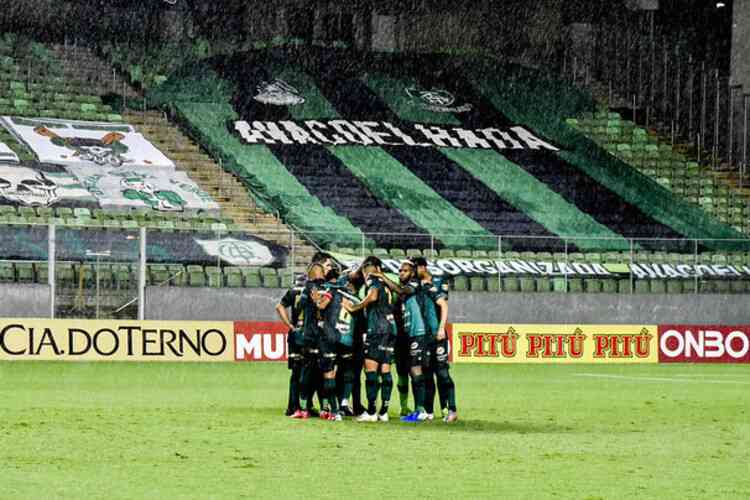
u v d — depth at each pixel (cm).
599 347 12938
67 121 17238
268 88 19400
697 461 4453
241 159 17425
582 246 15538
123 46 19388
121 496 3478
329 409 6206
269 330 12031
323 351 6016
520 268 14975
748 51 18462
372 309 6044
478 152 18775
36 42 18788
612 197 17925
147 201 15650
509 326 12762
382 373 6019
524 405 7344
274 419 6028
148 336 11531
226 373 10238
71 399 7250
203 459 4347
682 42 19950
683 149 19338
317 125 18775
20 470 3991
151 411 6444
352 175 17575
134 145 17062
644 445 4991
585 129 19688
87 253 12875
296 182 17112
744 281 15475
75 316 12775
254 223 15800
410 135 18962
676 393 8506
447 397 6066
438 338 6053
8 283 12619
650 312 14762
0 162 15650
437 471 4100
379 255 14775
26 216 14675
